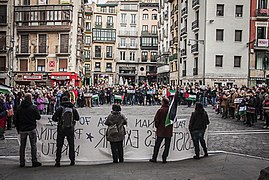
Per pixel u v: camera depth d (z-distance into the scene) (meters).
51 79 47.38
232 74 44.94
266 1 45.38
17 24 48.31
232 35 45.09
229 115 23.39
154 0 87.69
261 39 45.06
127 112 25.67
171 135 10.20
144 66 84.12
